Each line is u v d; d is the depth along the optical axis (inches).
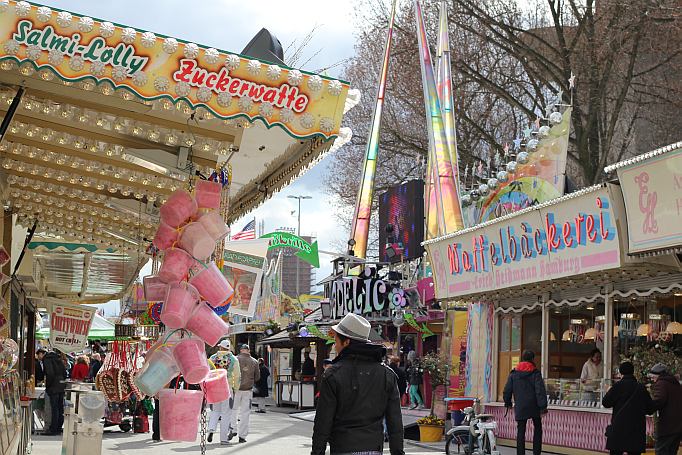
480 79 1112.2
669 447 372.5
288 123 166.6
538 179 618.8
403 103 1234.6
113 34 154.6
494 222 543.2
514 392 442.3
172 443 505.7
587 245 445.7
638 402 378.6
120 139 212.5
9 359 282.0
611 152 1126.4
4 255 256.4
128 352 282.0
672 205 366.6
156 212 294.2
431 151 832.3
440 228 779.4
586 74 1053.8
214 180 204.4
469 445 465.7
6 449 277.3
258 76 164.7
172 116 198.7
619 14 1023.0
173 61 158.9
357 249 1001.5
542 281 502.6
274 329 1237.7
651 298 467.5
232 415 552.1
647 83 1087.6
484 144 1203.9
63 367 589.9
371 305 808.3
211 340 183.3
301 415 876.6
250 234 871.7
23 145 236.1
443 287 644.1
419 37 919.0
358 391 186.7
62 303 592.7
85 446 323.6
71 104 192.7
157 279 185.3
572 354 559.8
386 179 1262.3
